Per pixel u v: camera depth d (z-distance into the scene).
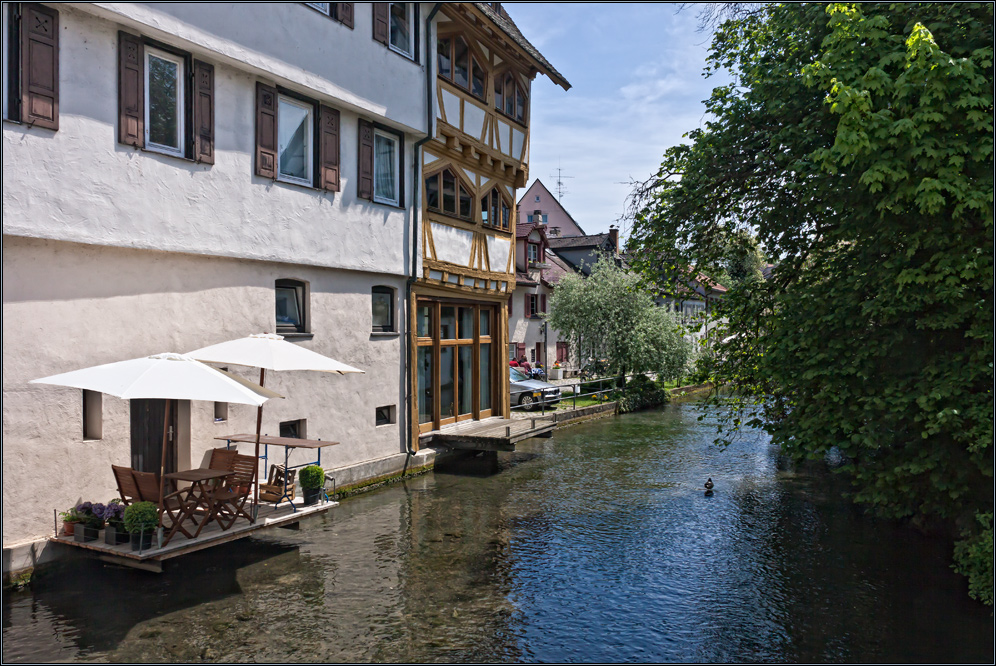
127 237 8.12
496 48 15.59
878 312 7.28
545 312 33.12
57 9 7.38
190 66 8.97
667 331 26.45
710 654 5.91
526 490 12.19
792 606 7.00
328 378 11.45
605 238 39.62
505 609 6.83
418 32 13.06
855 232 8.00
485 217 16.12
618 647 6.02
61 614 6.39
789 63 9.22
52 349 7.42
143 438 8.36
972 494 7.29
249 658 5.62
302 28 10.47
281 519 8.26
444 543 8.97
